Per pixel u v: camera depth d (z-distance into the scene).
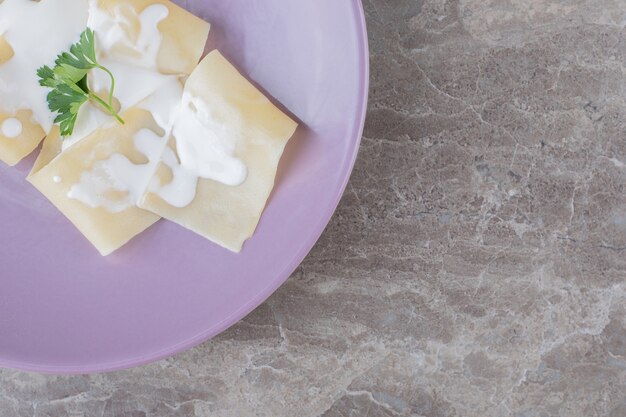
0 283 0.44
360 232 0.46
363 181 0.45
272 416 0.47
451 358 0.46
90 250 0.44
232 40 0.43
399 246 0.46
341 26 0.41
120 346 0.44
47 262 0.44
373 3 0.45
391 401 0.46
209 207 0.43
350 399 0.46
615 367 0.45
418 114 0.45
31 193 0.44
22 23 0.43
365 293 0.46
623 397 0.45
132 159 0.43
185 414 0.47
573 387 0.46
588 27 0.45
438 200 0.45
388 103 0.45
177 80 0.43
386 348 0.46
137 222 0.43
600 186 0.45
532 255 0.45
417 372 0.46
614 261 0.45
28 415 0.47
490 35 0.45
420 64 0.45
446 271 0.46
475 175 0.45
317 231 0.42
